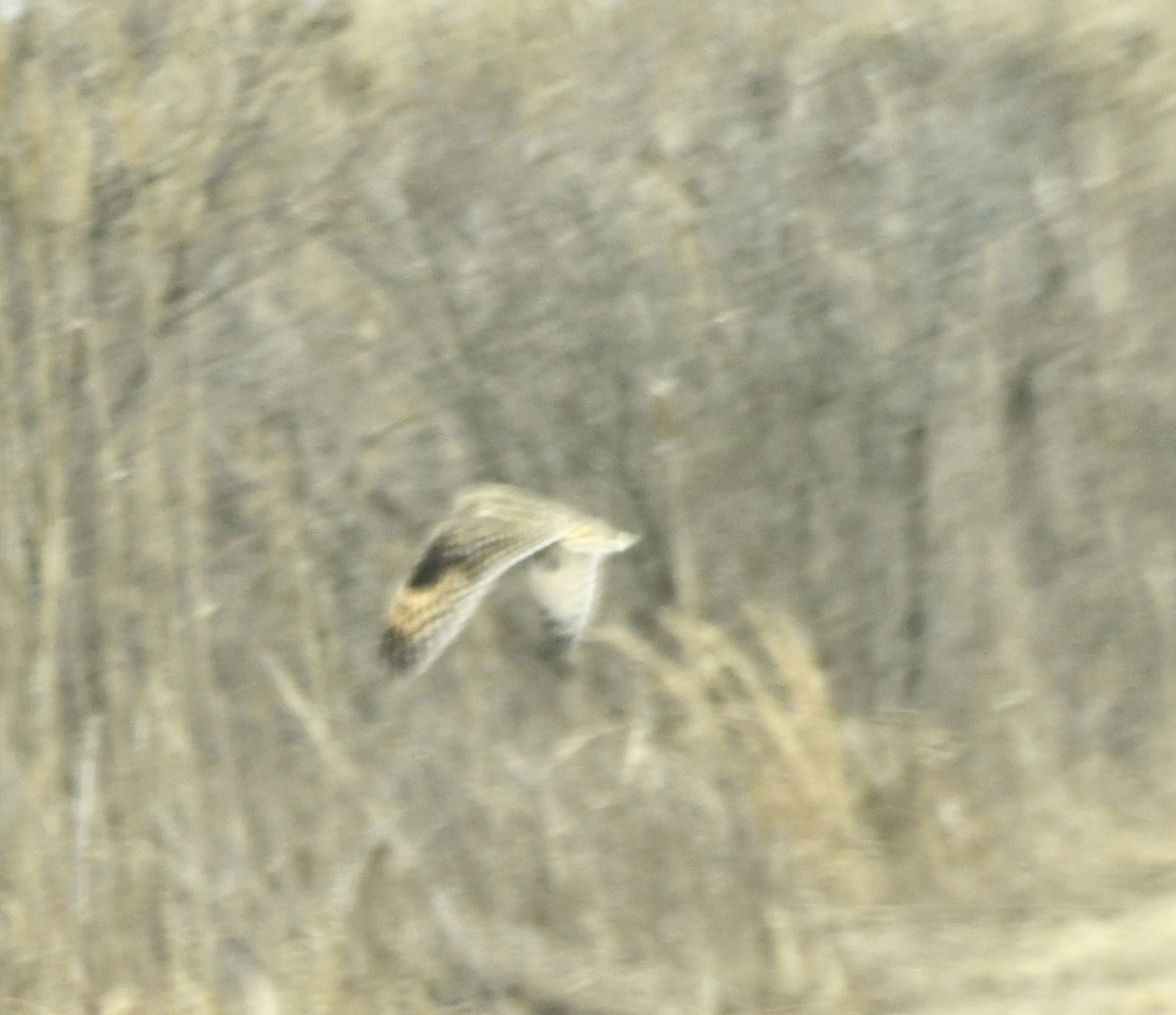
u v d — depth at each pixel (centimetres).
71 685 2877
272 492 3028
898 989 2461
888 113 3250
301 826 2791
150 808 2798
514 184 3259
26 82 3253
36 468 2973
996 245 3158
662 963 2600
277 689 2884
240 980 2678
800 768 2692
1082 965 2428
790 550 3022
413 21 3388
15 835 2802
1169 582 2934
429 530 3045
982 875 2656
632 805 2722
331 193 3262
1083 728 2856
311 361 3148
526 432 3111
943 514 3022
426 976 2652
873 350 3123
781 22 3334
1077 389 3077
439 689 2855
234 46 3341
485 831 2752
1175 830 2694
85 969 2728
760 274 3175
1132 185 3166
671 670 2780
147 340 3106
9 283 3117
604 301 3175
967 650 2933
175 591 2928
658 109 3281
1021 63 3266
